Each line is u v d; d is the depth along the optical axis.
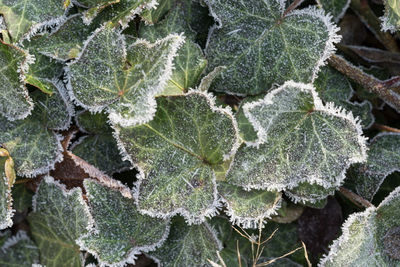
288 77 0.36
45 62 0.36
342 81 0.38
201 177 0.35
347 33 0.40
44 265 0.37
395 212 0.36
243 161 0.35
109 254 0.35
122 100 0.35
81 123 0.37
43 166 0.36
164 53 0.34
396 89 0.38
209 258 0.37
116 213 0.35
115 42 0.35
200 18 0.37
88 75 0.35
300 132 0.35
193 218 0.35
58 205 0.36
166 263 0.37
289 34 0.36
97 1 0.36
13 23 0.35
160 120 0.35
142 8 0.35
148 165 0.35
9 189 0.35
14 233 0.38
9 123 0.36
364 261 0.36
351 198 0.37
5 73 0.35
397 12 0.36
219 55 0.37
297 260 0.39
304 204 0.38
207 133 0.35
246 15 0.36
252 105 0.34
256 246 0.38
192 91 0.34
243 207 0.35
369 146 0.38
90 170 0.36
